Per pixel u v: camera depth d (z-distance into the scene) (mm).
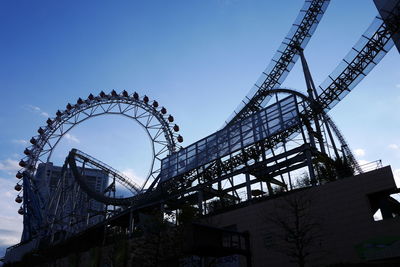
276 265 38156
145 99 96062
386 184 33594
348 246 33688
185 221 48156
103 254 61156
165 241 46656
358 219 34062
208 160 59594
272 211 41031
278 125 51531
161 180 66375
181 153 66062
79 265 65688
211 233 23234
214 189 57781
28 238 90312
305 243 34250
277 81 58594
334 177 48656
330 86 47031
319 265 34719
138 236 59750
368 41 42500
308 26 54219
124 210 67812
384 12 40875
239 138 56594
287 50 56719
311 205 37656
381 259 31234
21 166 91062
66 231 82625
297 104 50812
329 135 51531
